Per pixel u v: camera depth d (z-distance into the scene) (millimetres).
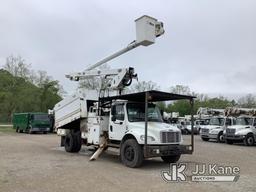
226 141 25766
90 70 15523
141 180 9102
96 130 14109
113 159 13703
